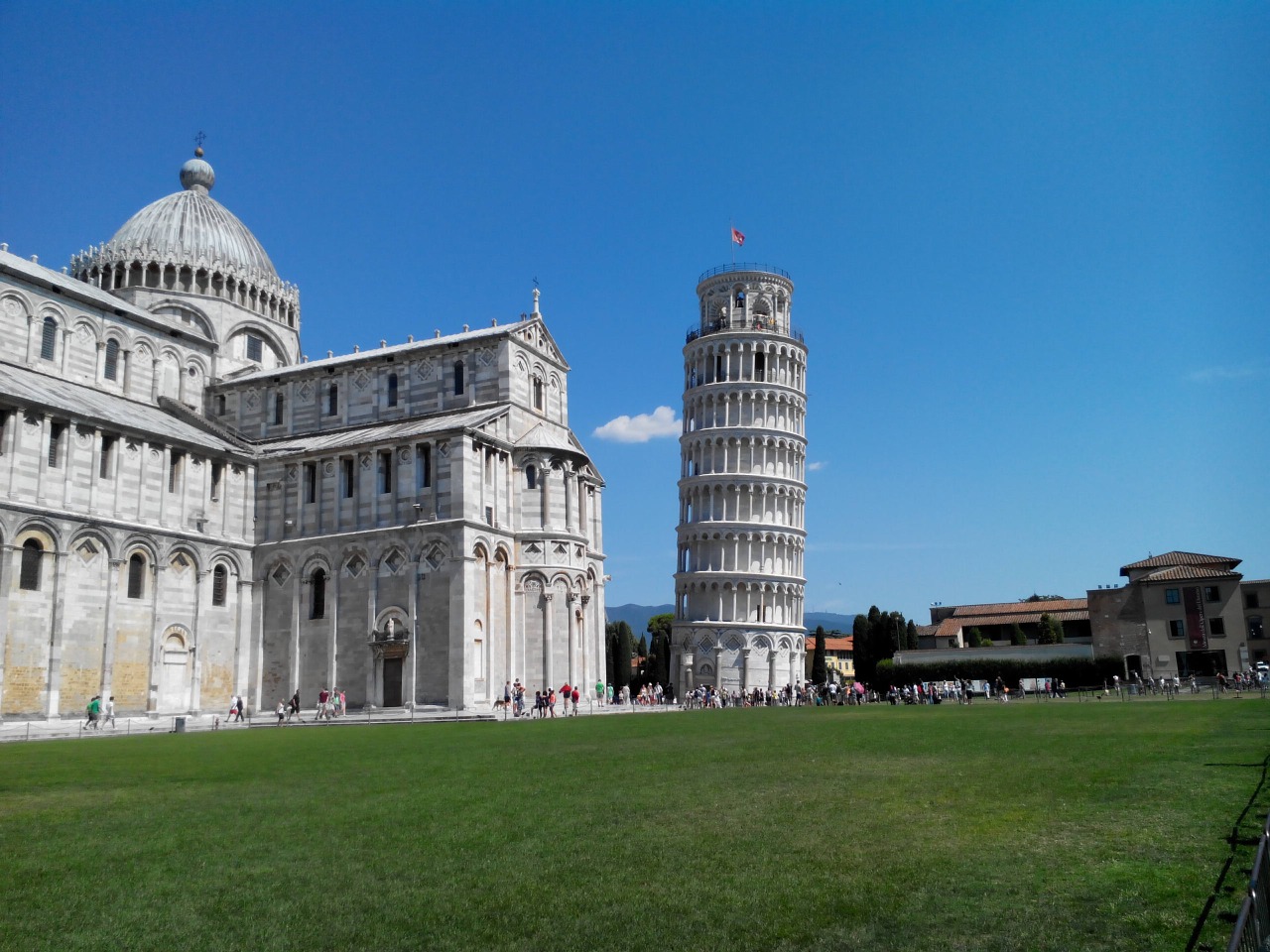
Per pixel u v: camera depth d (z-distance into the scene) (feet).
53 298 264.31
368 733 171.12
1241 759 90.22
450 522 246.06
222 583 265.95
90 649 226.99
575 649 272.72
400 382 291.99
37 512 215.31
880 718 184.55
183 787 86.22
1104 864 50.55
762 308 490.08
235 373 323.16
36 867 54.08
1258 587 380.78
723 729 155.02
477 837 60.03
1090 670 394.52
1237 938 28.60
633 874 50.62
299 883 50.14
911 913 43.42
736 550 452.76
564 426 305.12
